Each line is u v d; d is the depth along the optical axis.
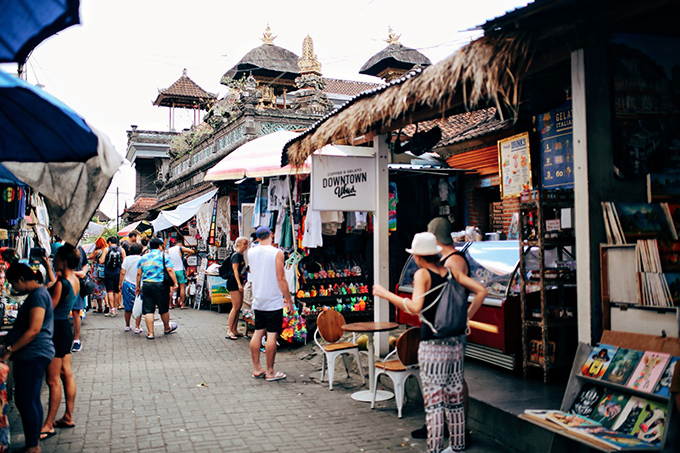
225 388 7.11
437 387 4.32
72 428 5.52
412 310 4.33
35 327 4.59
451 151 11.22
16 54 4.34
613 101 4.59
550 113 6.72
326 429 5.51
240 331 11.30
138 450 4.93
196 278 16.84
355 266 10.70
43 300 4.69
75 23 4.07
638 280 4.24
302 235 9.98
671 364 3.83
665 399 3.72
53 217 4.44
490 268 6.71
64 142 4.02
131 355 9.06
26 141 4.02
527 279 5.96
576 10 4.11
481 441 5.05
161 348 9.68
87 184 4.32
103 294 15.11
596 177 4.55
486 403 5.20
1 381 4.31
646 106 4.72
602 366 4.32
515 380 5.96
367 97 5.89
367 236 10.77
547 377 5.77
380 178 7.55
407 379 6.54
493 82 4.06
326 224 9.86
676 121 4.84
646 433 3.79
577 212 4.64
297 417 5.90
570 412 4.44
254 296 7.68
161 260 10.75
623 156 4.61
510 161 7.52
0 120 3.76
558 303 6.17
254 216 11.29
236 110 17.19
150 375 7.74
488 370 6.42
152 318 10.55
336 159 7.41
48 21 4.02
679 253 4.24
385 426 5.61
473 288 4.45
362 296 10.51
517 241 6.90
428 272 4.38
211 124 19.61
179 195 23.67
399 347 5.71
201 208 16.81
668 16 4.47
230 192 14.30
